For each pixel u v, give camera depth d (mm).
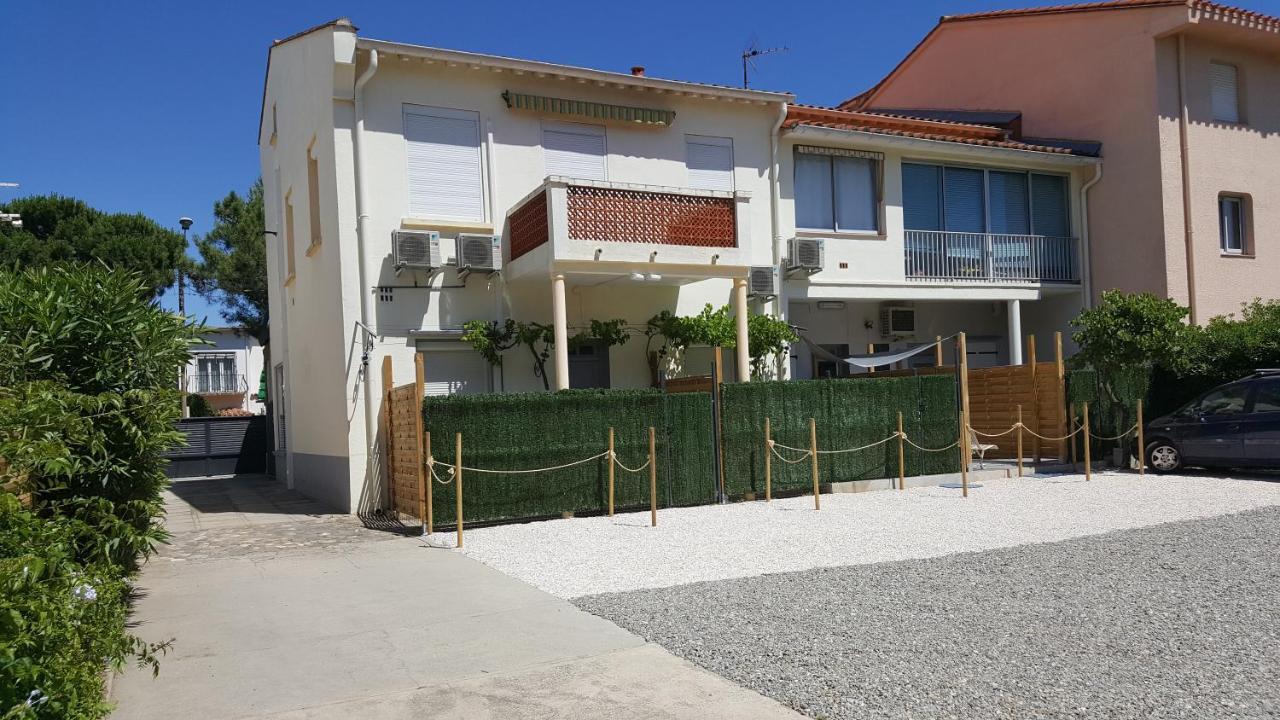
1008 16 22031
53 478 6430
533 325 14656
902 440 14109
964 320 20531
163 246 28562
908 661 5344
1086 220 20297
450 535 10641
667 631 6191
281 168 17875
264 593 7793
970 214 19219
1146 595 6828
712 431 12922
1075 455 16234
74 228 27703
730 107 16672
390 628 6492
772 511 11984
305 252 15789
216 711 4844
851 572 7977
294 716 4750
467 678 5324
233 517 13352
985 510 11641
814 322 19047
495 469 11281
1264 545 8719
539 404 11602
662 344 15828
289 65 16500
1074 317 20250
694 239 14414
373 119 13734
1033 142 21062
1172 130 19266
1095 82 20281
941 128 19328
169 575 8703
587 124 15469
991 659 5332
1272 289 20547
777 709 4703
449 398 11047
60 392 6258
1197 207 19516
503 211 14680
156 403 7391
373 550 9883
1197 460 14852
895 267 18109
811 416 13727
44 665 3457
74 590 4316
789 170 17250
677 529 10641
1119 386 16609
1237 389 14680
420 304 13906
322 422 14906
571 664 5547
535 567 8656
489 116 14609
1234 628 5867
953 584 7375
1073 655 5375
